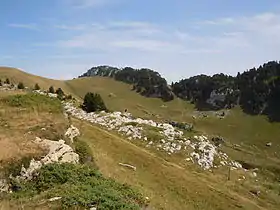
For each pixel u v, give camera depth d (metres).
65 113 51.81
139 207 24.39
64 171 30.44
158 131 80.81
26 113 44.22
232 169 81.44
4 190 27.52
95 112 94.75
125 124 81.75
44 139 35.78
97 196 24.25
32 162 30.58
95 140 59.41
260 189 77.38
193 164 72.38
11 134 35.38
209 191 57.94
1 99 50.00
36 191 28.06
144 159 60.03
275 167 158.00
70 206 22.59
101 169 42.91
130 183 44.00
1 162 29.00
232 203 57.66
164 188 51.09
